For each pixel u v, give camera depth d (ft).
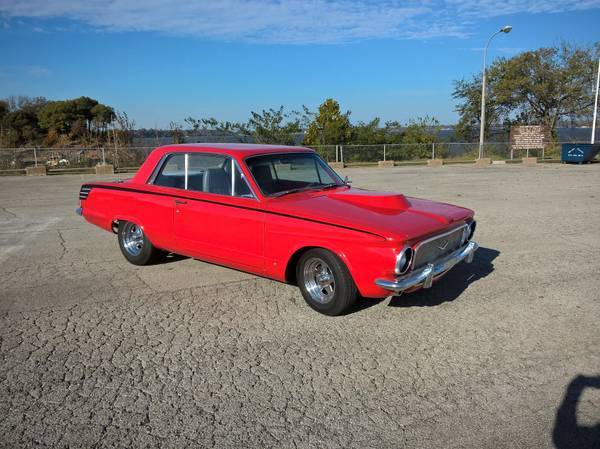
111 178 65.67
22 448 9.16
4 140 110.22
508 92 123.85
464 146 105.29
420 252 14.03
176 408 10.48
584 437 9.57
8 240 25.44
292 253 14.96
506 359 12.71
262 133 102.78
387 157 96.99
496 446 9.32
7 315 15.31
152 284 18.30
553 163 95.14
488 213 34.24
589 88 122.52
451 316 15.48
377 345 13.47
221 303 16.44
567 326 14.79
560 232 27.86
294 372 12.01
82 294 17.20
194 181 17.88
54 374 11.82
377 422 10.03
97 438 9.48
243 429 9.78
